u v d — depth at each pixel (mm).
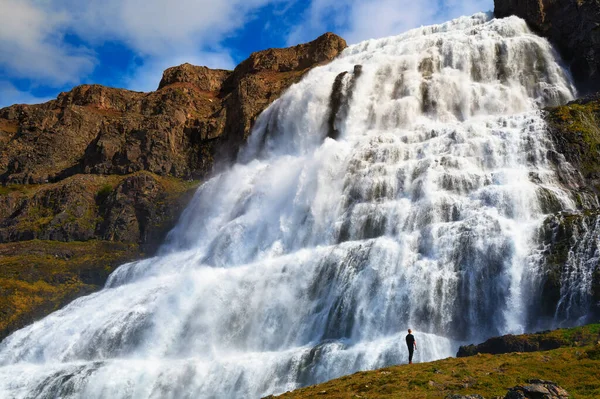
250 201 60250
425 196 45562
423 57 69188
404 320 37094
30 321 57625
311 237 50031
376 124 65562
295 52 98625
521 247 36875
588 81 61531
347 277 40969
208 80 104875
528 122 50344
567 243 35438
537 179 43812
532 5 68438
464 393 21547
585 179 44781
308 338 39906
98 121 94125
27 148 88062
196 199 70500
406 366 27641
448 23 81125
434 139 52562
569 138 47125
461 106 62219
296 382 34188
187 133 86938
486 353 28859
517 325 34156
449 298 36844
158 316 45719
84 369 41625
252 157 77750
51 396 40750
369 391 23953
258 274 45344
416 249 40688
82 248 68750
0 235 70938
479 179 45062
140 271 60844
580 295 32938
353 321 38656
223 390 36031
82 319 50719
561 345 27250
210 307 44375
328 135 70375
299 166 58688
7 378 43906
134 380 39031
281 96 81000
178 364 39312
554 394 18969
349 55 90438
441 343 33406
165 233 70375
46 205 74812
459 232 39594
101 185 77875
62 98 105500
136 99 93938
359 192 50125
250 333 42281
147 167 80438
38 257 65875
